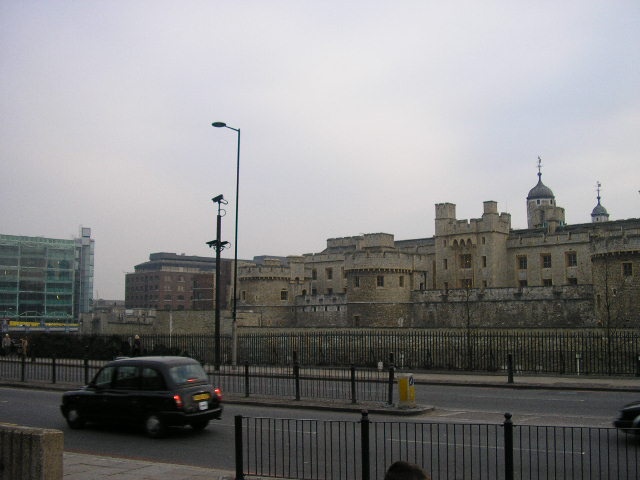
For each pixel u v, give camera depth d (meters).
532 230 73.88
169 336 45.00
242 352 48.06
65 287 99.19
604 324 50.59
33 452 8.64
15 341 52.47
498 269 71.00
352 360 43.38
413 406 19.36
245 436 16.38
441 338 46.81
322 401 21.45
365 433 10.23
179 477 11.80
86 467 12.68
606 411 19.44
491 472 12.07
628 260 49.66
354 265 68.81
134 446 15.29
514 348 44.31
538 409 19.97
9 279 94.06
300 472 12.45
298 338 49.94
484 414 18.94
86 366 25.94
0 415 19.89
